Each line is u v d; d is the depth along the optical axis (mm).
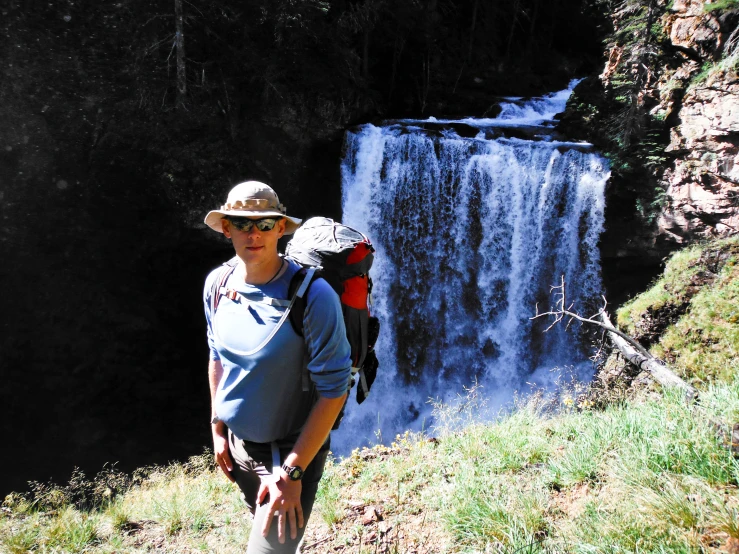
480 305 17969
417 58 25719
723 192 14883
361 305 2322
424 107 25219
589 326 17531
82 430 15625
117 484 6508
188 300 18047
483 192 17266
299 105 17422
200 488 5613
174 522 4602
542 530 3152
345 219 18250
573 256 17516
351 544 3646
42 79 15469
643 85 16562
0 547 4312
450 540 3361
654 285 14914
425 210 17578
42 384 15492
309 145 18062
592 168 16984
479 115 25016
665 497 2900
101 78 16156
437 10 27969
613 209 17141
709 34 15461
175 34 16078
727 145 14617
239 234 2033
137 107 16172
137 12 16625
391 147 17609
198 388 18000
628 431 3936
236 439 2303
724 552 2463
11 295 15414
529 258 17562
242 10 17562
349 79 19359
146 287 17297
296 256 2289
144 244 16844
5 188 15188
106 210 16328
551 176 17094
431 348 18219
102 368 16109
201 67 17109
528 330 17844
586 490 3465
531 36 31281
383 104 23219
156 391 16969
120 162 16078
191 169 16234
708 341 11227
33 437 15195
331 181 18609
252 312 2094
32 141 15414
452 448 4926
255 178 17375
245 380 2102
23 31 15195
